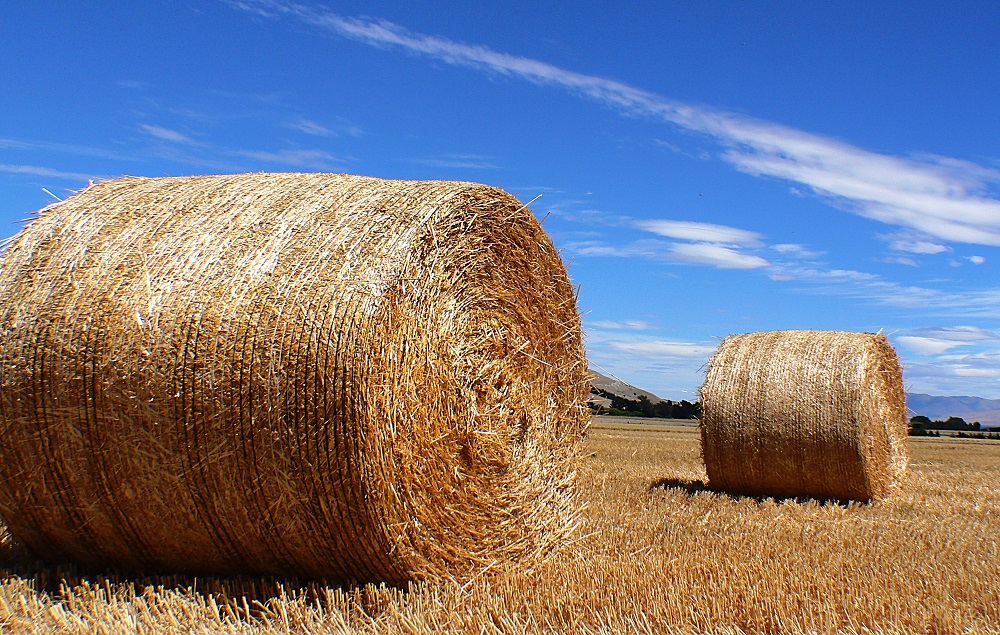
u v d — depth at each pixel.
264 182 6.04
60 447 5.43
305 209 5.61
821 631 4.69
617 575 5.77
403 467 5.20
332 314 5.01
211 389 5.10
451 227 5.76
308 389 4.95
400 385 5.19
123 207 5.92
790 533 7.73
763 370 10.88
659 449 18.11
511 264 6.74
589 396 7.89
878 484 10.69
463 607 5.15
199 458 5.16
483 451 6.17
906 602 5.20
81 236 5.72
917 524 8.62
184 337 5.18
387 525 5.10
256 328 5.09
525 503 6.69
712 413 11.02
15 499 5.68
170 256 5.48
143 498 5.38
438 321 5.68
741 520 8.52
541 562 6.58
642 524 8.07
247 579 5.53
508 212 6.62
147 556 5.73
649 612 4.94
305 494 5.04
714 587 5.38
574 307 7.74
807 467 10.50
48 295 5.52
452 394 5.82
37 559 6.11
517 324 6.81
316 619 4.93
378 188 5.84
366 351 4.93
